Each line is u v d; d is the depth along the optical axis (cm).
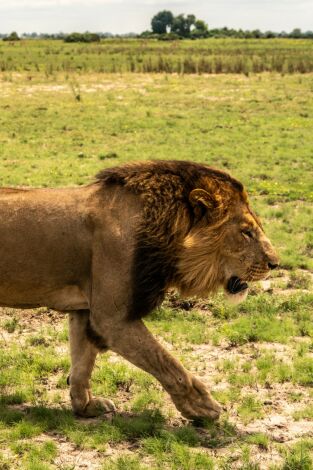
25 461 877
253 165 3266
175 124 4512
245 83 6962
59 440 947
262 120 4669
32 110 5100
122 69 8475
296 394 1102
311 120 4700
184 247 957
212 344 1328
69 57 10838
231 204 984
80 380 1017
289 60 9225
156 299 975
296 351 1292
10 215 970
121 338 957
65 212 976
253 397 1081
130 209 964
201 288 999
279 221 2294
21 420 988
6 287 988
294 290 1653
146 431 961
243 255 994
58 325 1434
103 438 938
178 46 14812
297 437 960
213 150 3628
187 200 970
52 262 973
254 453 910
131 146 3747
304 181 2966
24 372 1176
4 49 13300
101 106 5366
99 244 961
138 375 1162
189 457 877
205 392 977
